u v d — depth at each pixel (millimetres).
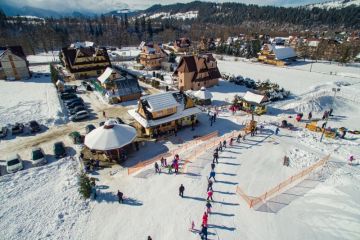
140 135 38125
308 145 35031
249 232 20828
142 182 27328
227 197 24781
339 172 28766
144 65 88688
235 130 39719
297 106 48906
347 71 83375
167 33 186625
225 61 103312
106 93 53594
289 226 21391
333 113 48875
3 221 22125
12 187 26641
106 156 31812
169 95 39312
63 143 35469
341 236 20016
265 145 34844
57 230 21328
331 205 23312
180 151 33625
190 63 59656
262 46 110750
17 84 65250
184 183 26922
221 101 52844
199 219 22250
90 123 42656
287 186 26531
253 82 63844
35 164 30469
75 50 73688
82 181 25109
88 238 20594
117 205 24062
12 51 67938
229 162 30609
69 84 66375
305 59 109688
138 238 20484
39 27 163375
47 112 46188
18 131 38625
